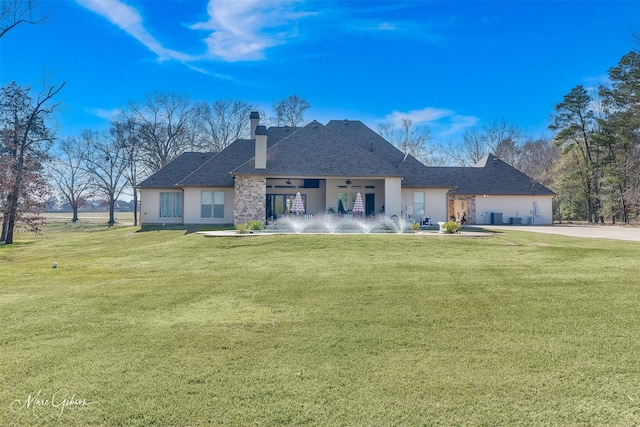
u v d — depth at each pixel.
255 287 8.76
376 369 4.52
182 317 6.57
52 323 6.25
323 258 12.65
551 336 5.48
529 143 56.75
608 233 21.05
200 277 10.11
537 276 9.36
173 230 22.70
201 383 4.20
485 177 34.16
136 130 45.66
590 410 3.62
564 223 38.25
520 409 3.65
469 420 3.49
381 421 3.48
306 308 7.02
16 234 31.86
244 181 22.70
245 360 4.79
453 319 6.28
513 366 4.55
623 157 35.72
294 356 4.91
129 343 5.35
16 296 8.16
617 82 34.59
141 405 3.77
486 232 19.75
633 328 5.73
